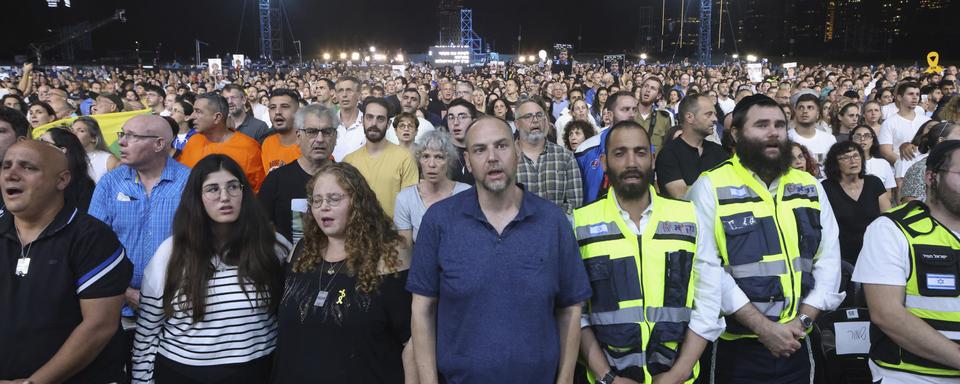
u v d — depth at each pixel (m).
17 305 2.57
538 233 2.47
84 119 5.03
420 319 2.57
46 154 2.61
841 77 17.08
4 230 2.62
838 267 3.06
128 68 45.47
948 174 2.54
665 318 2.71
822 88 15.49
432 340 2.57
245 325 2.88
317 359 2.70
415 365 2.66
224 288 2.86
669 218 2.79
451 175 4.04
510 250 2.44
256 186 5.40
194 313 2.79
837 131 7.83
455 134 5.68
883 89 9.94
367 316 2.70
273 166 5.36
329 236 2.84
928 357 2.55
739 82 17.69
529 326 2.42
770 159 2.96
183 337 2.85
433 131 4.06
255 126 7.38
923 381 2.63
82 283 2.65
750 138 2.99
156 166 3.76
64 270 2.62
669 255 2.73
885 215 2.72
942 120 5.30
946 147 2.58
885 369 2.76
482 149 2.44
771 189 3.07
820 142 5.95
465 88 10.93
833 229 3.10
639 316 2.71
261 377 2.96
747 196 3.02
